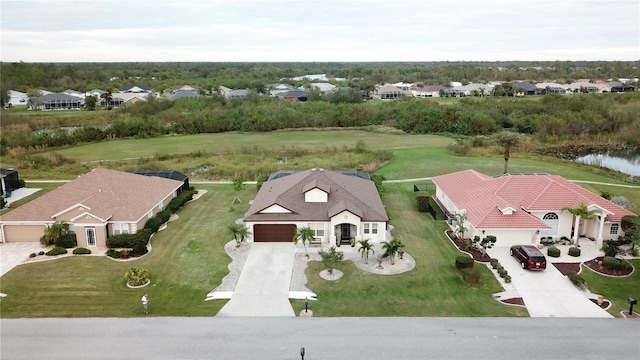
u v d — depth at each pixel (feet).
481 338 81.66
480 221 121.70
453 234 131.23
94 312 91.71
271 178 171.12
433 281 104.94
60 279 105.81
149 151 268.41
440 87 553.23
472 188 145.69
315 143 291.17
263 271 110.11
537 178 138.82
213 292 100.17
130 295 98.99
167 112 382.63
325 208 129.49
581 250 120.67
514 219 122.01
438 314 90.74
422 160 236.84
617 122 317.63
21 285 102.89
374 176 188.34
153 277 107.45
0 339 81.82
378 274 108.47
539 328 84.99
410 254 119.96
